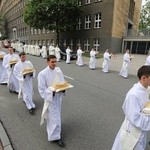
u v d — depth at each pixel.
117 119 5.84
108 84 10.63
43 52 24.67
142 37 28.27
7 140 4.57
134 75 14.00
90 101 7.49
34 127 5.28
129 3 31.72
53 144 4.48
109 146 4.43
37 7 27.17
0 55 9.47
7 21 77.56
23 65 6.49
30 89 6.29
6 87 9.14
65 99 7.68
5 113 6.19
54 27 28.66
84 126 5.37
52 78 4.56
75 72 14.57
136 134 2.84
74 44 33.69
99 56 25.48
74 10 28.55
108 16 27.25
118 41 29.30
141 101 2.71
